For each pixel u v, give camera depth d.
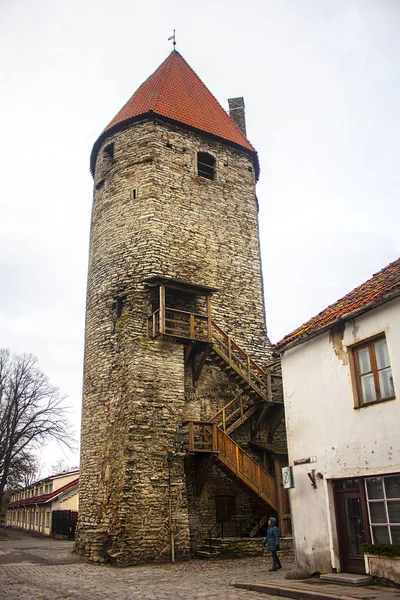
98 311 18.53
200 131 21.62
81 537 16.39
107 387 16.98
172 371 16.44
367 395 10.12
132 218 19.17
